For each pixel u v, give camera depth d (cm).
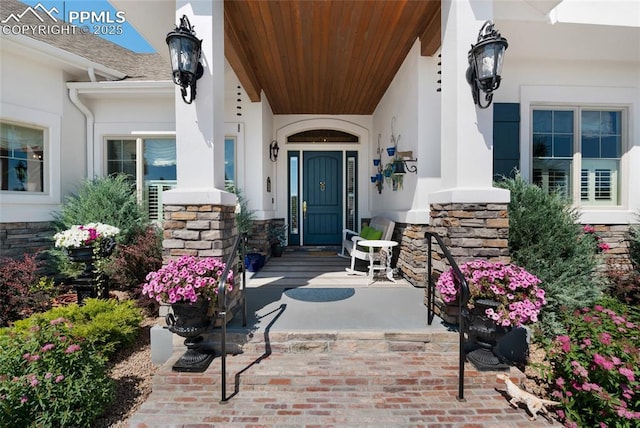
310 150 728
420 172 400
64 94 504
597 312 253
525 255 324
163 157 568
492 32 257
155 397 224
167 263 272
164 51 418
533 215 327
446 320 277
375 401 219
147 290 237
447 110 297
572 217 346
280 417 204
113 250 410
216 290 239
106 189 476
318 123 711
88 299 333
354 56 436
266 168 604
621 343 219
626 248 427
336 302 338
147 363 279
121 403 229
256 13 334
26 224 453
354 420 202
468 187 278
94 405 206
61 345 215
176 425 198
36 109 468
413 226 405
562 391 218
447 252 252
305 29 366
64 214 462
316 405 215
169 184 568
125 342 301
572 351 221
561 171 447
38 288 384
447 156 297
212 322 253
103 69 518
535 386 244
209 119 278
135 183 566
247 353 260
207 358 246
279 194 712
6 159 446
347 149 727
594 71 439
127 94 531
